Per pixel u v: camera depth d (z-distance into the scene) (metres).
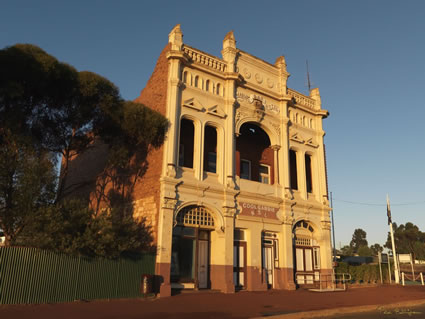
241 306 15.01
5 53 15.69
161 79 21.52
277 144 25.33
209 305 14.98
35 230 14.77
